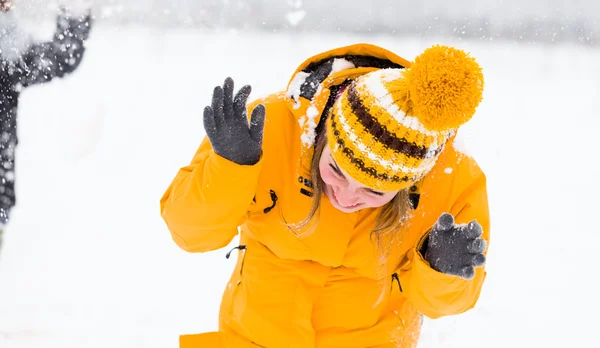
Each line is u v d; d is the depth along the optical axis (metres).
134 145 6.01
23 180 5.18
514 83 8.48
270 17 9.34
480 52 9.41
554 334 4.04
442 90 2.00
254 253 2.80
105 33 8.39
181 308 4.08
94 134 5.94
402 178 2.21
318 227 2.59
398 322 2.83
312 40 9.08
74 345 3.66
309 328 2.70
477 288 2.61
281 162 2.57
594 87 8.52
